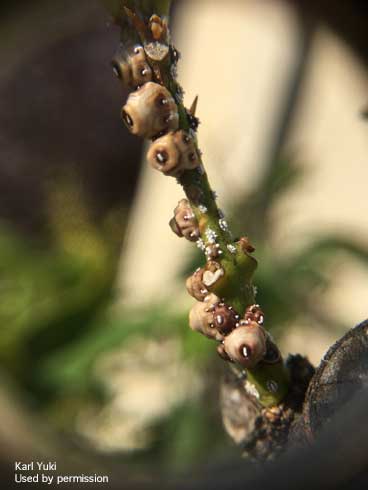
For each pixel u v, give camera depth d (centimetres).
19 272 27
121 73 5
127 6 5
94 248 30
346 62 22
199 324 5
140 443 19
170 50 5
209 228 5
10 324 26
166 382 20
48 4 12
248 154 24
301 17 22
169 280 20
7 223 41
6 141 43
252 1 25
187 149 5
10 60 13
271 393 6
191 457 18
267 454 6
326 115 23
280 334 19
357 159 22
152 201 30
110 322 21
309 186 22
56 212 33
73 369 20
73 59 44
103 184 43
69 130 44
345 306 20
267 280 18
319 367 5
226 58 26
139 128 5
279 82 24
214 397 18
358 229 22
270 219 21
